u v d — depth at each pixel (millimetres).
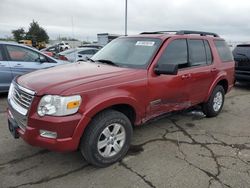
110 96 3281
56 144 2992
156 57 3975
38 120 2984
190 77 4551
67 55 13234
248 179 3279
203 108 5477
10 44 6855
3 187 3025
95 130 3225
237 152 4004
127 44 4484
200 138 4492
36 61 7250
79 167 3486
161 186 3111
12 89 3707
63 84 3109
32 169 3412
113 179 3232
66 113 2963
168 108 4277
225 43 5898
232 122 5367
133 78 3617
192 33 5020
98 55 4750
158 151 3967
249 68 8562
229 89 5996
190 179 3256
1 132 4539
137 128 4848
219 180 3246
